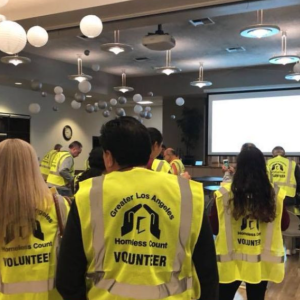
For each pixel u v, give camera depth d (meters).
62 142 11.48
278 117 9.76
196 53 8.09
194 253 1.16
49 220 1.45
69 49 7.82
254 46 7.49
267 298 3.36
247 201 2.08
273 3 3.93
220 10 4.12
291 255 4.69
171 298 1.10
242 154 2.13
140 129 1.19
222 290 2.22
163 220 1.12
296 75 6.48
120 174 1.16
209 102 10.52
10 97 9.71
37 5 4.58
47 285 1.43
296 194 4.78
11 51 3.34
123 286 1.10
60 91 8.42
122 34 6.64
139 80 10.95
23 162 1.39
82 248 1.13
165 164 3.31
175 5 4.07
